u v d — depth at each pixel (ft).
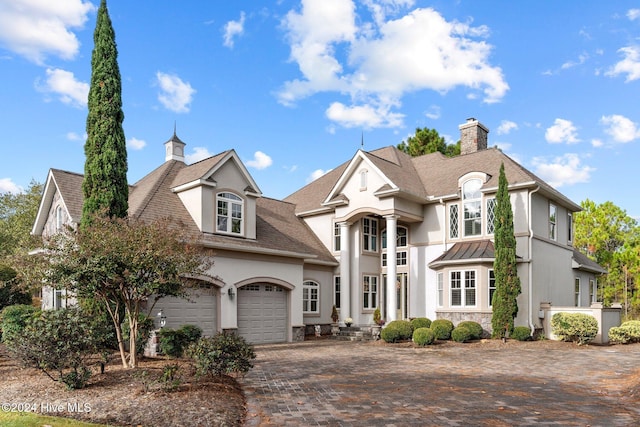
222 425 23.81
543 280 74.54
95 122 52.19
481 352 56.24
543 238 75.72
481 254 71.15
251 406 28.81
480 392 33.06
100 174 51.06
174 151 77.20
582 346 61.57
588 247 138.10
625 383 36.35
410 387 34.81
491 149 83.97
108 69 53.01
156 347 46.39
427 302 81.56
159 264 36.14
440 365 45.91
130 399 27.81
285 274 74.54
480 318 70.33
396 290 79.30
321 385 35.53
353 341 74.18
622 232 139.33
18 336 30.86
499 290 67.41
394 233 78.28
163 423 23.65
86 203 50.80
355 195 83.25
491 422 25.32
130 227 37.09
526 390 33.83
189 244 39.34
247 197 72.28
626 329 63.16
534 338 69.15
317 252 84.48
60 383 31.48
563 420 25.80
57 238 37.19
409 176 85.35
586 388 34.58
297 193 103.96
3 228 112.37
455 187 80.33
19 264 37.35
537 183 70.74
